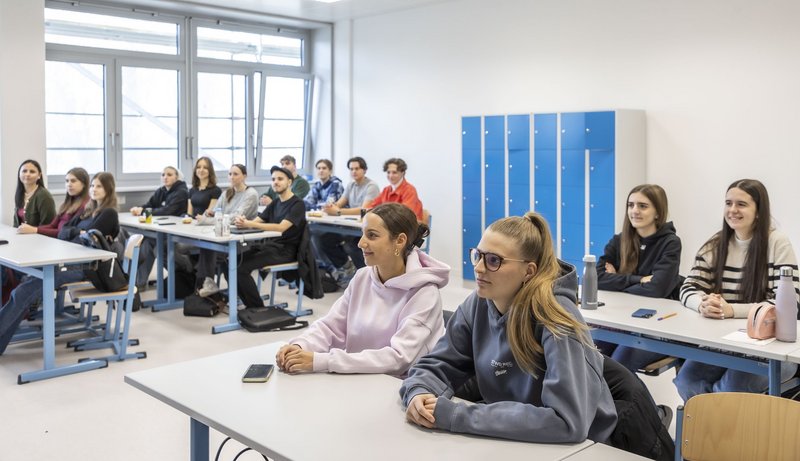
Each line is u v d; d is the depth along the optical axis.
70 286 4.80
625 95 6.19
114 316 5.66
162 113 8.01
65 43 7.20
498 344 1.98
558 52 6.65
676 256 3.44
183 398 2.05
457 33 7.51
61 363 4.46
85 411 3.69
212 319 5.62
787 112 5.25
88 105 7.48
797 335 2.69
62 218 5.64
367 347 2.53
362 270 2.65
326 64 8.95
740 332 2.74
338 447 1.71
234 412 1.94
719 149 5.64
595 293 3.18
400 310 2.46
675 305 3.25
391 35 8.20
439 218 7.87
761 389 2.91
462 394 2.22
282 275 6.02
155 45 7.86
